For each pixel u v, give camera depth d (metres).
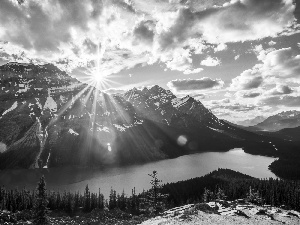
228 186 167.25
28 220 75.38
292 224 43.06
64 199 134.25
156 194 73.00
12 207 123.62
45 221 64.00
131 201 138.50
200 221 39.75
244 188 151.62
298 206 123.50
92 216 94.62
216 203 59.38
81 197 144.00
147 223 42.28
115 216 95.56
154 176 73.19
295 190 138.50
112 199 145.38
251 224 39.66
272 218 46.34
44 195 64.38
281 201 132.62
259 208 54.41
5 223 63.75
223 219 41.72
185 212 47.34
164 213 57.50
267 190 140.38
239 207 55.28
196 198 156.88
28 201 129.25
